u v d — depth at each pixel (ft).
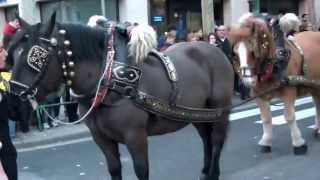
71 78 15.16
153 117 16.37
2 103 16.75
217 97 18.99
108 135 15.89
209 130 19.85
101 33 15.65
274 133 30.40
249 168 23.70
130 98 15.44
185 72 17.70
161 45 40.70
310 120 33.91
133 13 53.93
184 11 58.49
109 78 15.28
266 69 22.98
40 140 32.55
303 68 24.67
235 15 62.18
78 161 27.17
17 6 57.21
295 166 23.58
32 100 14.90
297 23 25.82
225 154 26.21
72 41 15.11
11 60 15.14
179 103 17.11
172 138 30.68
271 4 68.18
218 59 19.30
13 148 17.47
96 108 15.49
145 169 15.89
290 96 24.70
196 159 25.71
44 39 14.71
